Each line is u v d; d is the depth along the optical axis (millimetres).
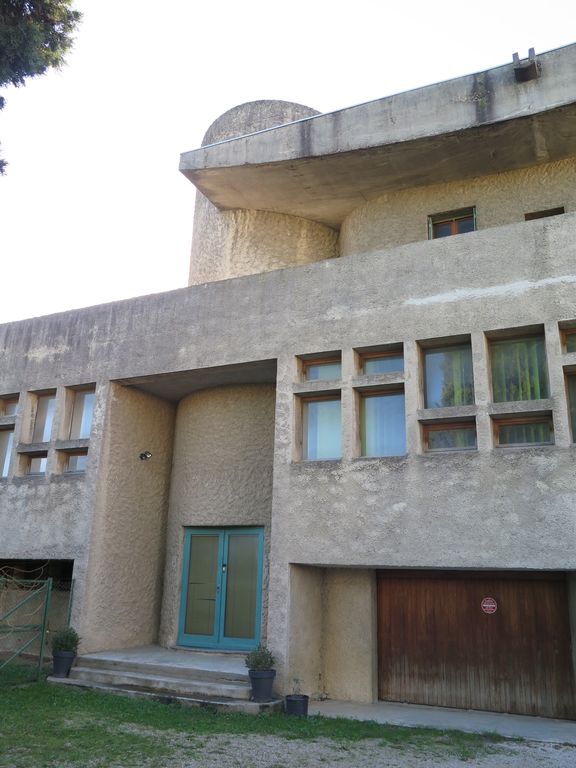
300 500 10344
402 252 10617
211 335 12094
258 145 12891
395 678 10516
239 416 13188
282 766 7039
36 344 14305
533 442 9227
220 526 13000
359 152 12070
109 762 7035
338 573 11125
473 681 10016
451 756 7480
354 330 10672
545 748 7863
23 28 9820
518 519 8781
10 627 11453
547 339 9219
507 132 11164
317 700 10500
